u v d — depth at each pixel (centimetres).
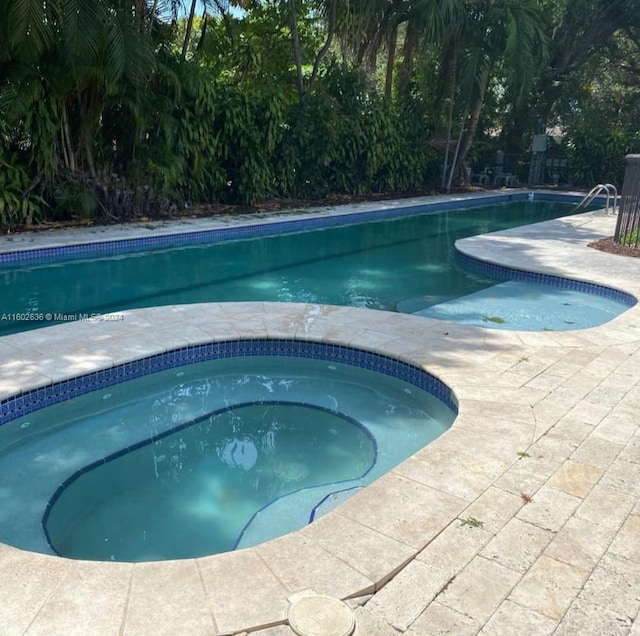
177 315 538
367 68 1541
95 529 293
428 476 283
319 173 1357
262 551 229
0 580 211
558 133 2264
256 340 492
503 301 693
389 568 220
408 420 414
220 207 1186
